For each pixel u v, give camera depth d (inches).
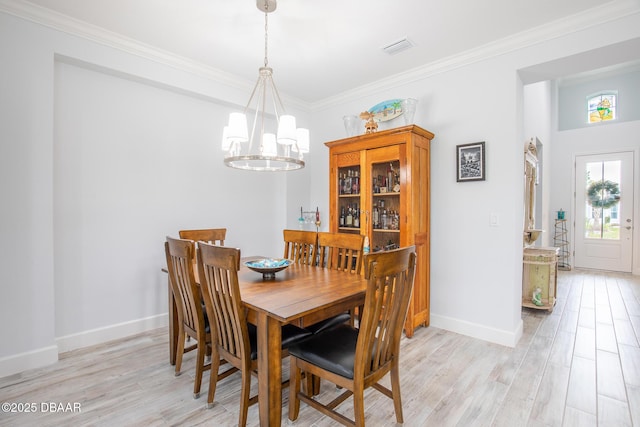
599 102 251.8
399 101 125.4
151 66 107.8
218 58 113.2
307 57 111.9
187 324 80.8
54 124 93.7
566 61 93.6
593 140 236.1
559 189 250.2
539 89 201.2
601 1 81.2
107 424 65.2
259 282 78.4
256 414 69.2
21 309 84.7
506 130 101.9
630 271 223.5
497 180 103.8
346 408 71.5
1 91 81.4
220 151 133.3
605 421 66.7
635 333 113.9
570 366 89.5
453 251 114.1
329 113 154.5
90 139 100.6
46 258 88.4
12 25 82.7
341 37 98.7
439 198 117.5
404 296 61.9
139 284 111.7
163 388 78.4
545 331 115.4
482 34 97.3
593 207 237.6
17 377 82.0
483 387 79.1
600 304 149.3
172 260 79.9
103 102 103.0
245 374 62.6
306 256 106.6
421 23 91.1
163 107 116.6
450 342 105.1
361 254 90.1
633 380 82.3
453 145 113.5
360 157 122.9
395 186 113.9
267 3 80.7
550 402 73.0
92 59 95.7
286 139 75.0
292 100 152.3
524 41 96.8
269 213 153.3
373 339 56.5
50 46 88.4
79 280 99.1
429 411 69.9
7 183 82.4
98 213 102.5
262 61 115.0
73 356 93.9
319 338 68.3
